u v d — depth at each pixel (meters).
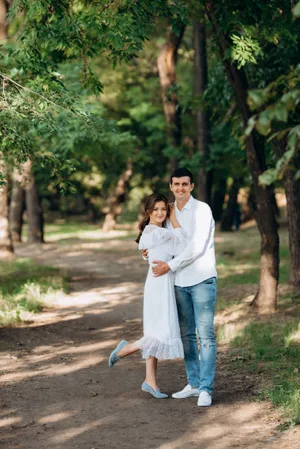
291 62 12.35
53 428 6.20
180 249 7.04
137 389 7.54
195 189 32.00
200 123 27.78
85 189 48.78
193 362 7.19
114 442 5.82
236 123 14.34
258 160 11.91
